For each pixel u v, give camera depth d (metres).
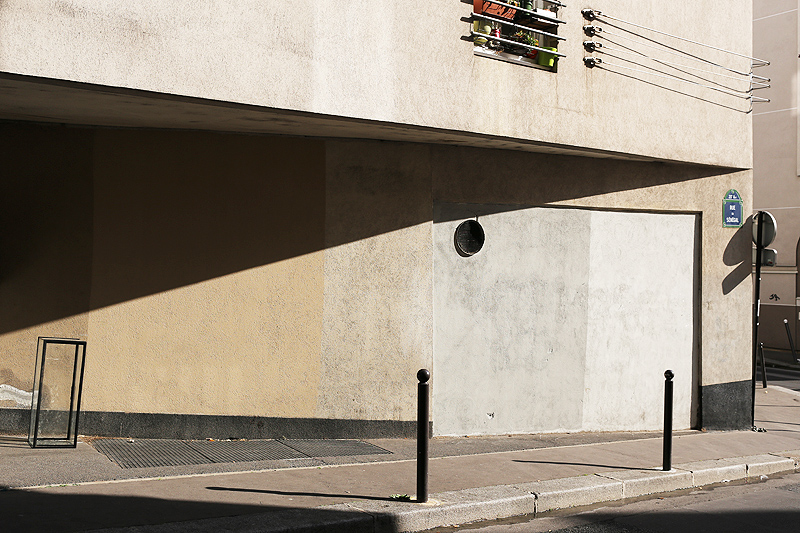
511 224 9.28
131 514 4.87
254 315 7.93
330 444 7.85
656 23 9.55
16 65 5.17
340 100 6.70
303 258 8.10
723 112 10.55
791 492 7.53
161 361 7.67
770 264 11.50
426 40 7.26
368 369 8.33
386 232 8.41
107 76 5.51
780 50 24.58
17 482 5.50
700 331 10.95
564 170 9.58
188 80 5.88
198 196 7.80
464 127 7.56
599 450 8.48
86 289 7.51
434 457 7.54
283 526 4.84
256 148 7.96
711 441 9.80
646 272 10.47
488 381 9.10
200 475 6.09
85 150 7.54
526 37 8.23
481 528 5.68
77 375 7.39
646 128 9.39
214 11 5.98
